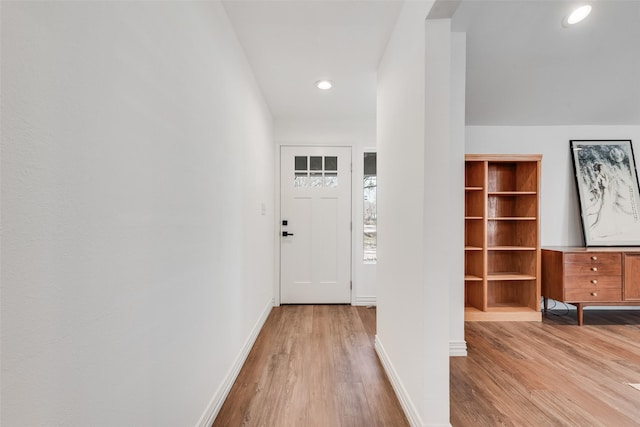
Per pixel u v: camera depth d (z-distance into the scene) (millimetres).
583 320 3061
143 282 927
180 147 1171
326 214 3650
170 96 1091
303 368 2062
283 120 3629
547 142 3420
